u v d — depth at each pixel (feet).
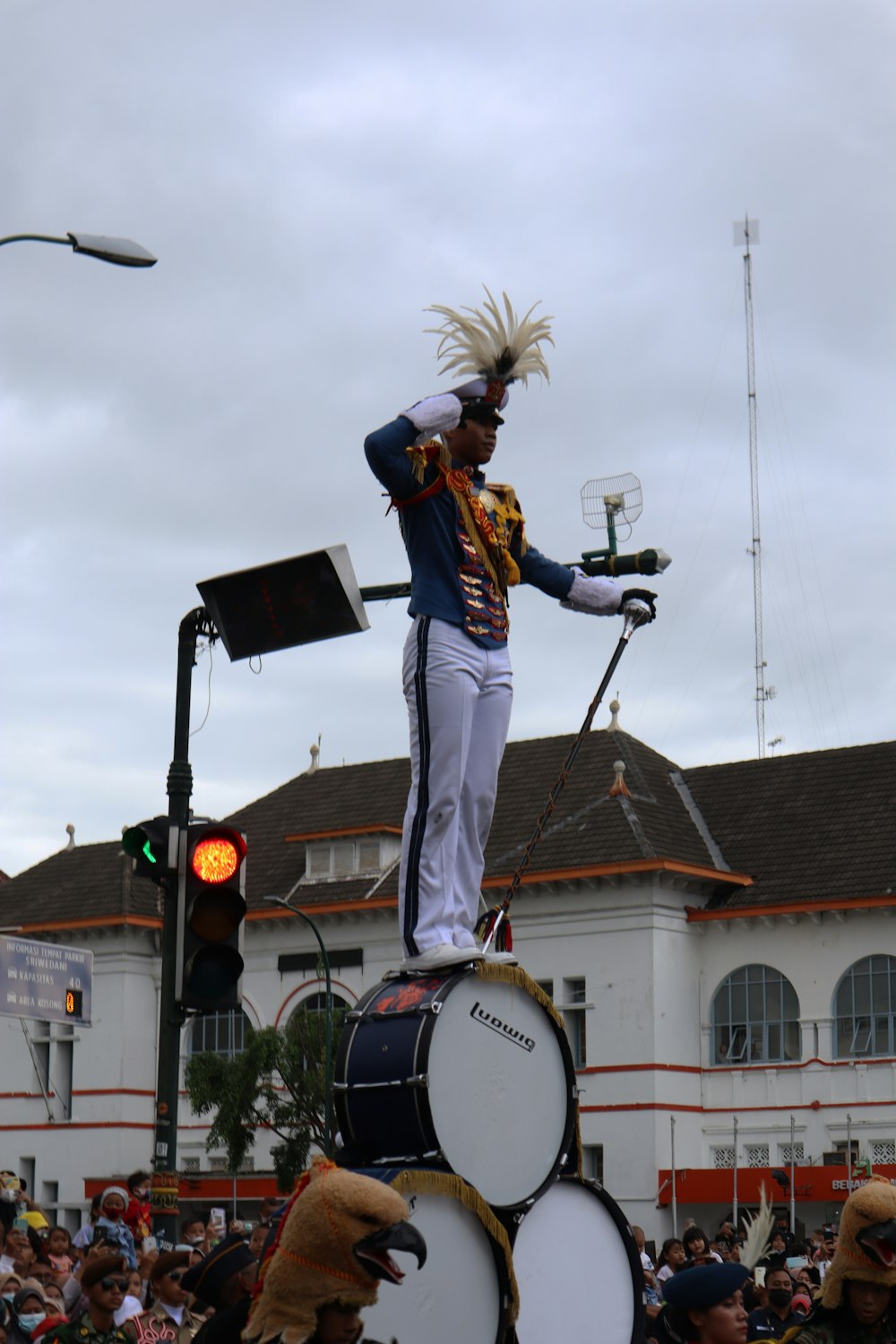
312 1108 141.69
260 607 41.29
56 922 173.88
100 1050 172.45
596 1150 150.20
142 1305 41.16
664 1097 148.66
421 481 25.05
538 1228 23.99
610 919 152.56
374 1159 23.20
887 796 159.84
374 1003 23.63
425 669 25.00
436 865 24.75
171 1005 38.86
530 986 24.03
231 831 38.29
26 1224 50.08
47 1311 41.32
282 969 166.91
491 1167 23.27
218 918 37.96
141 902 175.01
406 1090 22.65
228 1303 22.63
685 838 159.33
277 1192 145.07
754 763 169.68
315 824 176.86
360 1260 16.99
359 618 41.16
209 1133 157.07
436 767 24.89
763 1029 151.12
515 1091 23.70
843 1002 148.25
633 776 164.14
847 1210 22.84
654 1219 146.30
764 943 152.35
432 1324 22.18
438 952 23.63
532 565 27.07
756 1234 24.16
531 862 155.74
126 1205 53.78
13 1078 176.96
